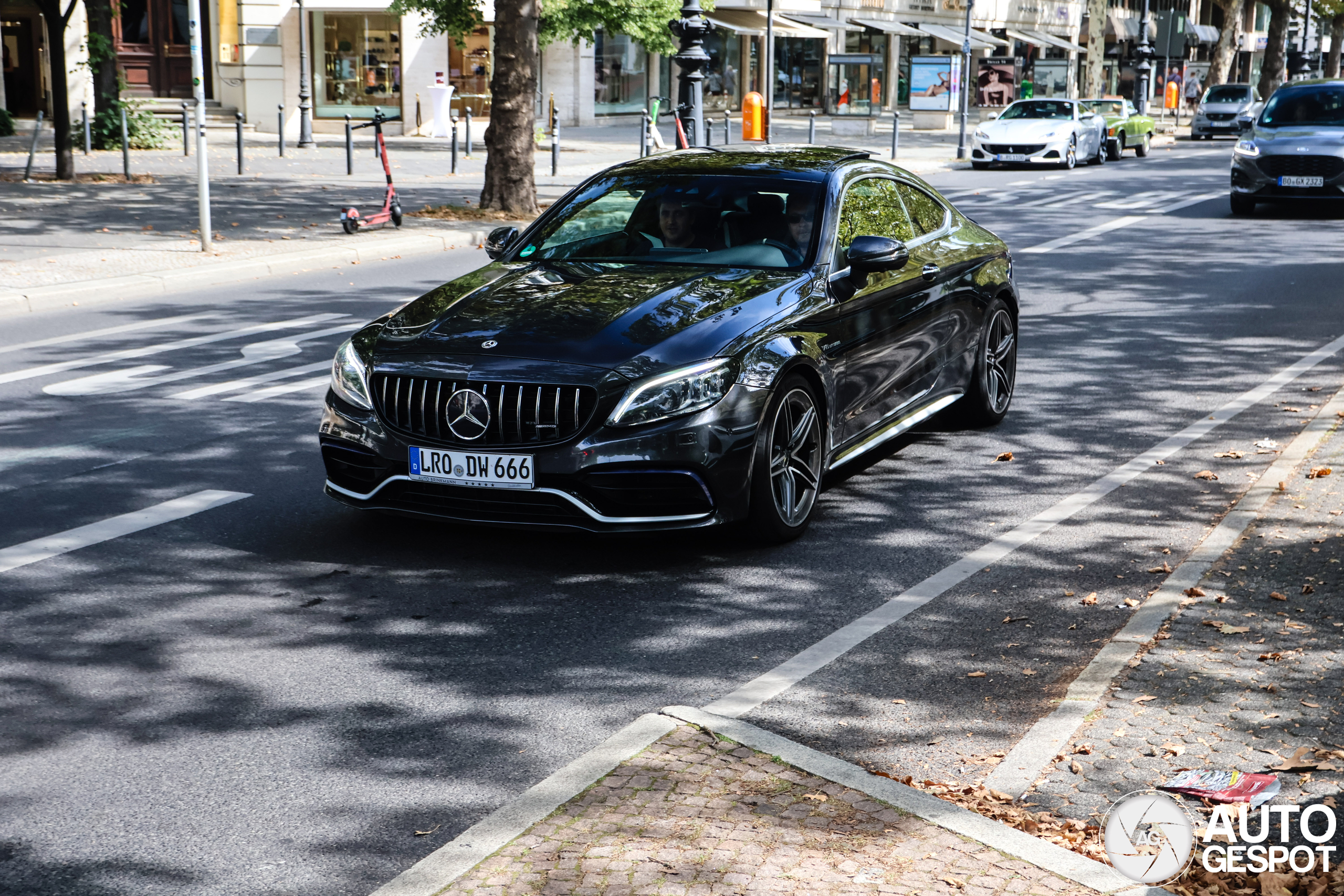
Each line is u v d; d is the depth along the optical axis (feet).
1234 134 146.51
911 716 14.10
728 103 161.07
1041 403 28.94
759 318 18.97
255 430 26.21
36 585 17.95
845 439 21.15
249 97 119.65
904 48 190.29
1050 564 18.90
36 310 39.27
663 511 17.89
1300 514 19.89
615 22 101.60
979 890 10.23
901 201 24.21
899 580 18.29
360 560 18.98
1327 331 36.40
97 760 13.15
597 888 10.27
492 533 20.15
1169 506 21.54
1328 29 298.15
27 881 11.00
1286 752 12.72
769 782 12.01
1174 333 36.47
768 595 17.71
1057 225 61.77
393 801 12.37
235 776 12.83
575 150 103.19
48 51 111.55
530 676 15.20
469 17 104.32
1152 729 13.26
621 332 18.25
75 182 69.56
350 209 53.36
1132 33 250.57
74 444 25.09
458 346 18.29
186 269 44.32
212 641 16.12
